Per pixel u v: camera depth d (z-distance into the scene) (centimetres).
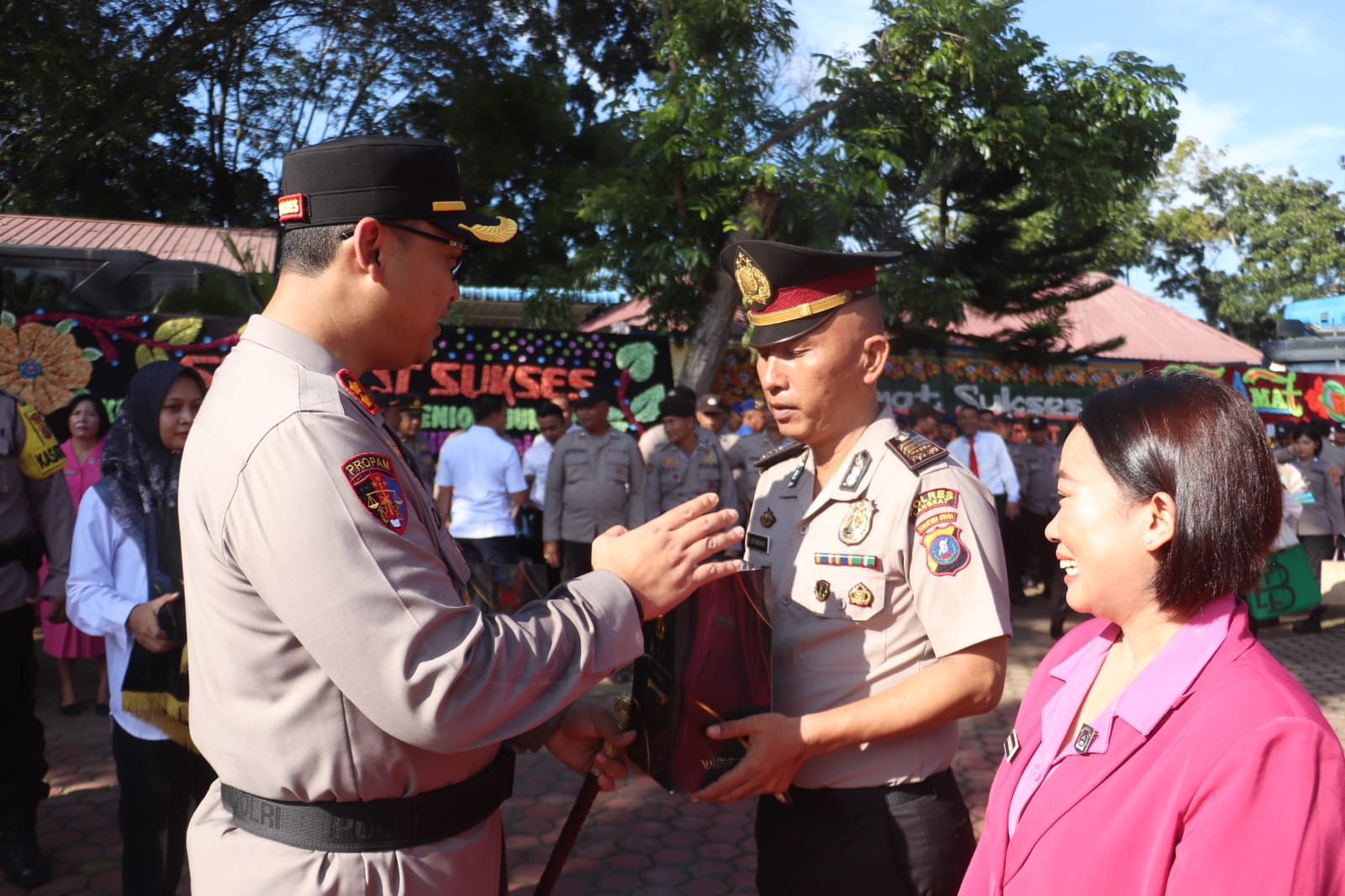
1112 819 109
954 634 169
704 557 151
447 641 127
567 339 947
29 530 354
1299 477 823
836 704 180
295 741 133
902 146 1075
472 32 1683
